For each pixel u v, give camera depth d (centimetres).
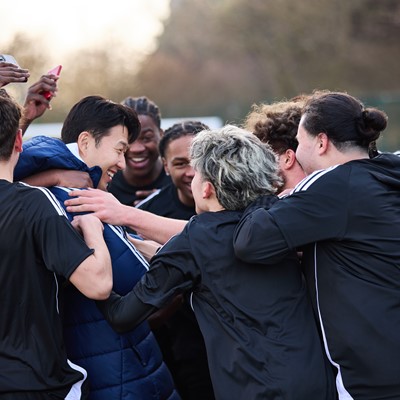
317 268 806
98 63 6594
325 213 788
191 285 798
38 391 762
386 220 793
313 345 780
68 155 876
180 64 9006
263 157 830
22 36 5106
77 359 832
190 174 1253
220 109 7150
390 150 5334
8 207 775
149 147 1430
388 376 765
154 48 8194
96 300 800
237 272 792
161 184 1473
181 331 1044
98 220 831
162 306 794
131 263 856
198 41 9281
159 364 880
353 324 776
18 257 769
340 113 841
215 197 834
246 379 761
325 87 7788
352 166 822
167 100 8625
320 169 852
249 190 819
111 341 832
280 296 792
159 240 904
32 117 1002
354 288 783
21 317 770
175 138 1251
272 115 995
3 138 784
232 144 822
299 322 786
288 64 7988
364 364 770
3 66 950
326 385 770
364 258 789
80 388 795
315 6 7738
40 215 773
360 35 7838
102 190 916
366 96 6094
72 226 793
